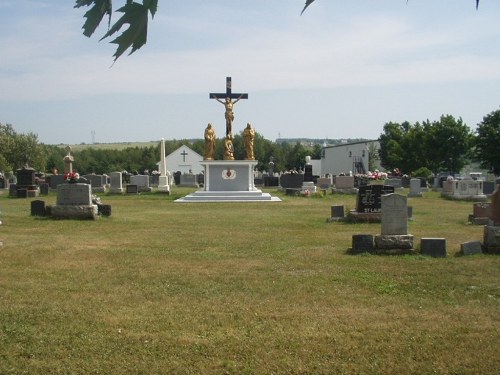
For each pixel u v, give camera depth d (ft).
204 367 20.44
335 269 37.35
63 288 31.78
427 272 36.24
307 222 68.64
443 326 25.04
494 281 33.81
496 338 23.45
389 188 68.80
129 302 28.94
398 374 19.88
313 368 20.35
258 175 227.40
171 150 355.97
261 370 20.18
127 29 7.66
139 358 21.26
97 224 65.05
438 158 255.29
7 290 31.19
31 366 20.35
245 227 63.05
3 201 104.99
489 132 214.07
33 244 47.78
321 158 357.82
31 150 271.49
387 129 316.40
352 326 25.07
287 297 30.09
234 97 118.11
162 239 52.29
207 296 30.35
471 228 62.03
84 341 22.98
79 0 7.50
